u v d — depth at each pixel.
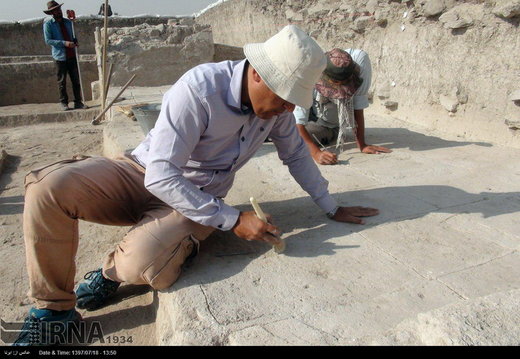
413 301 1.85
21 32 13.61
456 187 3.07
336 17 6.42
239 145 2.10
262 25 10.88
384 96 5.55
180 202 1.87
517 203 2.77
